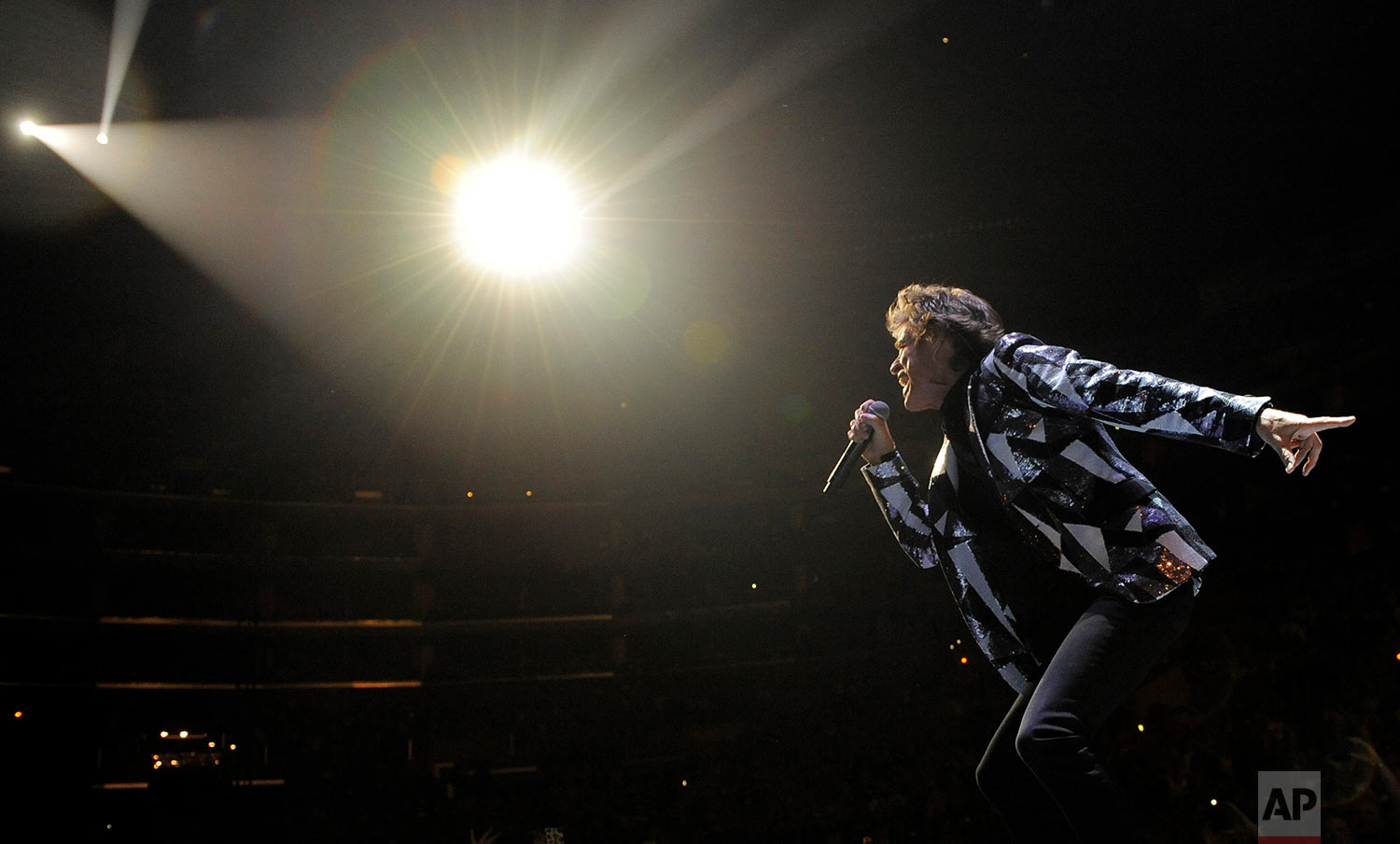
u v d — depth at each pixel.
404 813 14.41
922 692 14.74
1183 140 11.72
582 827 13.99
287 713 15.80
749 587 17.31
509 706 16.70
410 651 17.22
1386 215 11.02
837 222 15.23
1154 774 9.78
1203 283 13.56
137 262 15.95
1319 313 12.05
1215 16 10.01
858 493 16.56
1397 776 8.12
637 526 17.95
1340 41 9.54
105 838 13.91
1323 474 11.34
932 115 12.99
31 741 14.44
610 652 17.61
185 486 16.17
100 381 16.19
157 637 15.73
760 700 16.17
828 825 12.84
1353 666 9.40
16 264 15.45
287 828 14.10
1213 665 10.87
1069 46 11.25
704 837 13.38
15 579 15.02
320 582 17.23
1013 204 13.85
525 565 17.86
